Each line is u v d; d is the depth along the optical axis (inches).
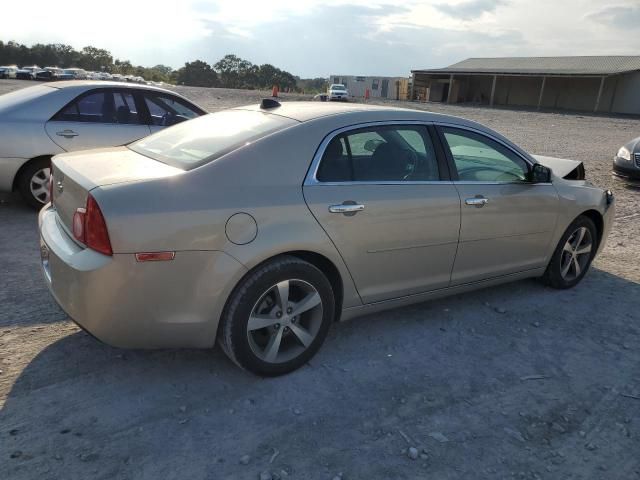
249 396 120.3
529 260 177.6
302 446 105.7
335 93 1843.0
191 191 112.0
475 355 144.7
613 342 156.6
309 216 123.3
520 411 121.5
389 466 101.9
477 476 100.8
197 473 96.9
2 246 201.0
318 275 126.9
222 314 118.8
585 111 1851.6
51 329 142.9
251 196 117.3
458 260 156.2
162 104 271.9
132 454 100.4
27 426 105.4
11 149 232.2
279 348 128.0
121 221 104.1
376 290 141.5
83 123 247.1
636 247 253.8
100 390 118.6
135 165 123.8
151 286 107.9
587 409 123.8
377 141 139.6
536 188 172.4
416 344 148.6
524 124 1091.9
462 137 157.6
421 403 122.0
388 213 135.9
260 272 118.3
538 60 2326.5
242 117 143.6
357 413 117.0
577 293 192.2
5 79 2346.2
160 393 119.3
